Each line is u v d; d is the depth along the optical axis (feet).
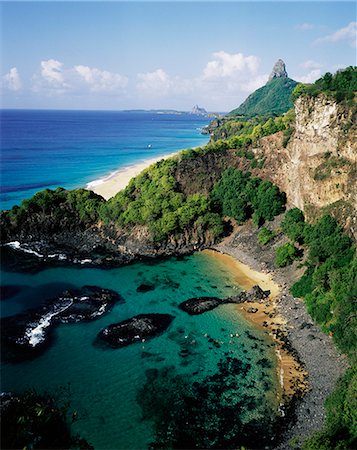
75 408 198.90
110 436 184.14
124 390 211.82
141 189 436.35
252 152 467.11
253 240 398.21
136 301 301.84
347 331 229.25
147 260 375.45
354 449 159.22
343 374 213.05
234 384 216.74
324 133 362.12
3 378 216.95
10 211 405.18
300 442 179.32
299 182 386.32
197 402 204.23
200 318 279.90
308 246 337.11
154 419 193.88
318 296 272.72
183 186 439.63
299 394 208.64
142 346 247.91
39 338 251.60
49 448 137.69
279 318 280.51
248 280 338.34
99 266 360.69
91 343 249.75
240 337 258.57
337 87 366.84
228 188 437.58
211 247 404.36
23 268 350.02
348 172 330.75
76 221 417.08
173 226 387.75
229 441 181.88
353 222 307.58
